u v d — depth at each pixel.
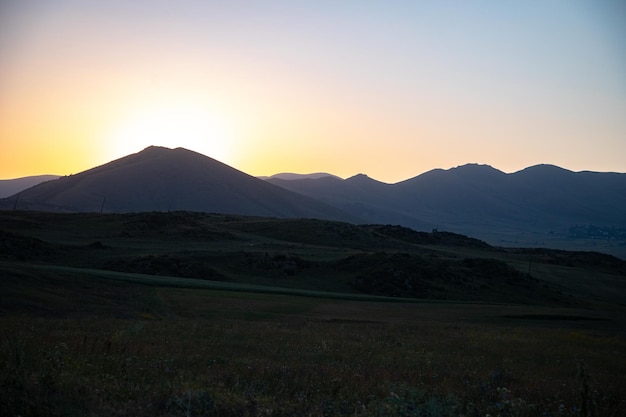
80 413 9.30
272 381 13.48
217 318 39.44
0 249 74.81
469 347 26.22
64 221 128.62
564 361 23.47
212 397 10.53
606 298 110.94
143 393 10.89
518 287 97.44
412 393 11.45
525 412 11.84
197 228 123.94
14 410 8.91
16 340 16.39
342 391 12.70
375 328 34.69
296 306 49.78
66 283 45.09
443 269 94.31
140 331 23.19
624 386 17.48
